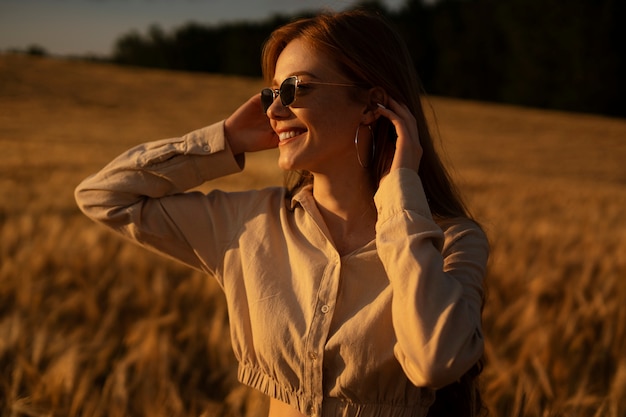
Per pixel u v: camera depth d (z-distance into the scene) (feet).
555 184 76.18
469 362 4.80
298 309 5.42
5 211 34.76
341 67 5.64
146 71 180.45
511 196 58.59
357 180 5.81
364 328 5.18
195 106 133.28
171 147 6.18
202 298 18.56
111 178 6.16
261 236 5.80
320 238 5.59
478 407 6.43
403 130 5.53
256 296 5.54
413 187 5.32
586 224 40.93
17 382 11.08
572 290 19.86
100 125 104.78
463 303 4.92
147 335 13.98
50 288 18.84
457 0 254.88
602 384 13.24
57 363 11.74
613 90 207.92
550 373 13.55
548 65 220.64
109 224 6.21
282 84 5.57
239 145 6.37
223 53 283.18
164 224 6.13
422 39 247.50
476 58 238.68
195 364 14.60
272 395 5.56
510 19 228.22
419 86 6.13
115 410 11.15
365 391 5.24
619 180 92.63
